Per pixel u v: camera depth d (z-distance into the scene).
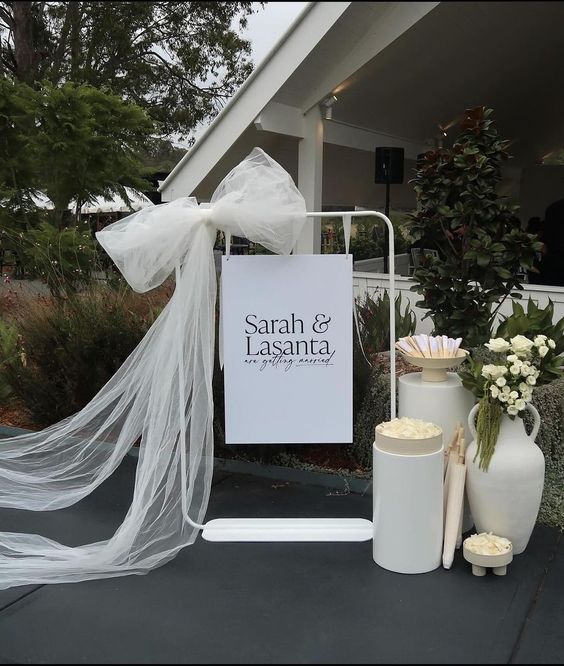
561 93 8.66
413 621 2.48
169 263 3.07
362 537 3.12
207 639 2.38
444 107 8.41
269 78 6.39
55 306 4.94
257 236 3.06
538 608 2.58
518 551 2.99
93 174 8.67
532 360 3.23
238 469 4.03
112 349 4.47
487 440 2.85
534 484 2.86
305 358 3.21
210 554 3.03
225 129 6.90
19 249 7.51
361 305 5.62
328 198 9.76
